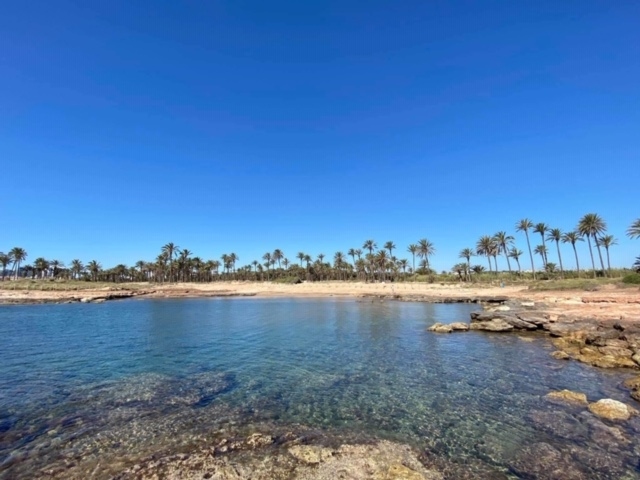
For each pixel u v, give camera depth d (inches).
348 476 343.0
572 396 564.4
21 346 1014.4
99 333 1248.2
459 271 4741.6
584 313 1226.0
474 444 421.1
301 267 6870.1
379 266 5866.1
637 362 746.2
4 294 3184.1
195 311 2071.9
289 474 345.4
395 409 535.2
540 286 2802.7
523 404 548.4
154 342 1073.5
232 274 7391.7
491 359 845.2
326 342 1069.8
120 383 654.5
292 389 627.5
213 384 652.1
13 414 506.9
